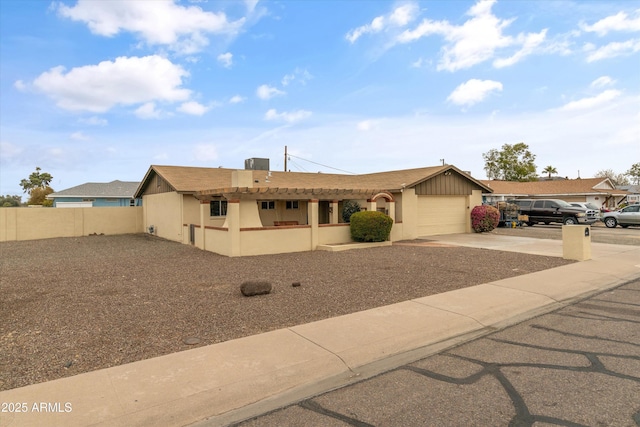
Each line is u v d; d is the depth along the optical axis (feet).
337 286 28.35
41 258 45.50
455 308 22.38
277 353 15.98
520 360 15.51
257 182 63.93
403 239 62.13
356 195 55.93
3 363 15.26
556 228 82.38
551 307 23.47
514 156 168.14
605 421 11.01
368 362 15.70
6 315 21.79
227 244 46.03
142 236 74.79
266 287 25.99
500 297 24.81
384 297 25.08
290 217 70.69
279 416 11.76
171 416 11.60
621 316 21.35
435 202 68.80
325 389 13.46
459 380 13.85
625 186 196.34
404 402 12.38
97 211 79.71
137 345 17.07
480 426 10.88
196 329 19.11
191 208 62.59
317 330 18.71
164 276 32.89
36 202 159.12
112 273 34.55
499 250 47.78
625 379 13.62
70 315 21.57
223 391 12.94
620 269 34.45
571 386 13.19
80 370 14.61
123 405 11.99
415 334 18.30
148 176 76.89
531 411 11.62
